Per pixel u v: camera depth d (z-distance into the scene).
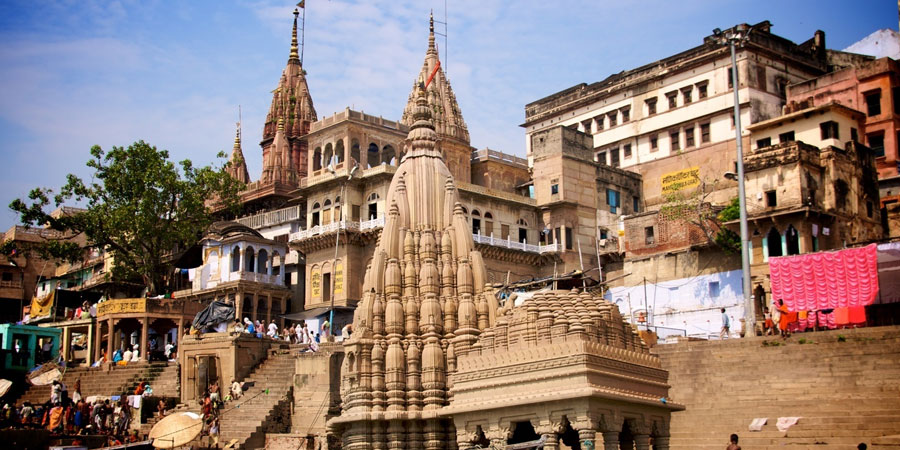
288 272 62.84
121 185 55.94
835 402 29.75
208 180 57.75
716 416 31.67
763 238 46.50
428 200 28.59
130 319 50.00
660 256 51.94
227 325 46.31
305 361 38.41
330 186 59.56
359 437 25.62
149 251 56.84
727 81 62.56
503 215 61.75
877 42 67.81
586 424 20.11
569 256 61.56
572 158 63.25
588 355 20.61
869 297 38.00
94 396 43.00
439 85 72.19
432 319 26.58
